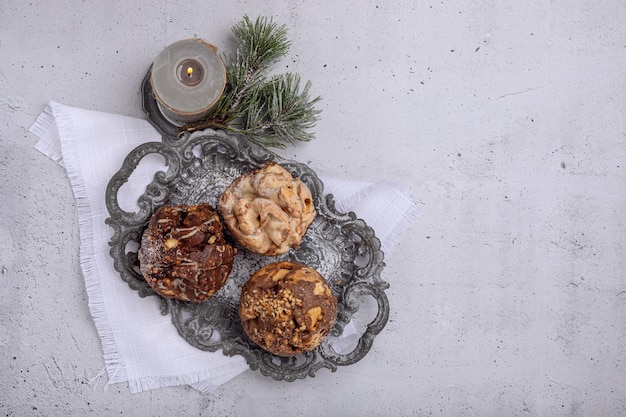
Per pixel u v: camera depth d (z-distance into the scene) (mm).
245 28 796
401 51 851
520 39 863
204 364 811
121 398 820
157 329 803
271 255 771
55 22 816
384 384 846
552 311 864
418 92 852
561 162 865
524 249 862
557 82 865
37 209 812
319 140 839
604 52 869
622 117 863
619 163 864
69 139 798
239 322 801
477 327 856
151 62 823
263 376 833
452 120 855
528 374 861
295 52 837
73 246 814
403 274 848
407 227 842
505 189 861
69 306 814
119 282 798
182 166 777
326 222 808
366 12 847
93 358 816
